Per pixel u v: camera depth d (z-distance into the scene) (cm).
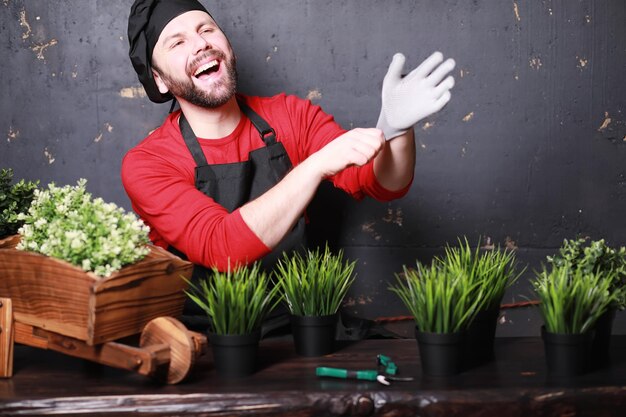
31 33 284
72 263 142
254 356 148
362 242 293
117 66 285
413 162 215
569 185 291
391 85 185
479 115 287
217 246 199
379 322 285
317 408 133
